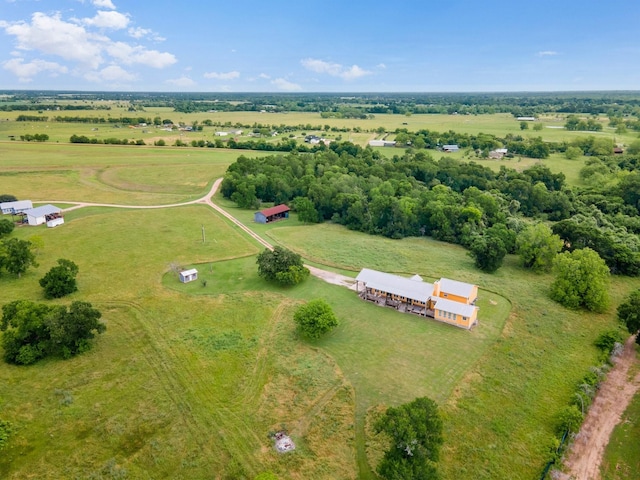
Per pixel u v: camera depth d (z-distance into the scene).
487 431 41.75
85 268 76.94
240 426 41.53
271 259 72.94
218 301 66.50
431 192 117.19
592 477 37.34
